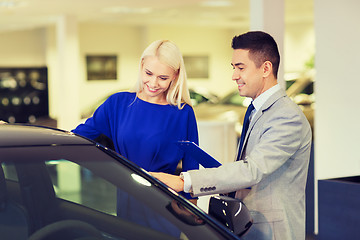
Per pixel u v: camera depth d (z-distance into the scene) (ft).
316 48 17.88
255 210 8.54
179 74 9.57
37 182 6.63
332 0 17.31
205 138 21.06
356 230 12.43
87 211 6.53
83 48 65.87
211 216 7.20
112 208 6.67
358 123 16.79
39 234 6.15
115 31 67.31
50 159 6.91
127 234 6.39
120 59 67.87
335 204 12.82
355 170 16.93
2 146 6.97
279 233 8.51
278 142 8.29
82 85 66.33
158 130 9.51
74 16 46.57
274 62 8.66
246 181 8.10
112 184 6.91
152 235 6.43
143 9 45.93
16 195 6.47
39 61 65.41
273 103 8.57
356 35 16.72
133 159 9.53
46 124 46.93
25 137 7.29
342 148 17.31
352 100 16.93
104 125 9.79
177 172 9.78
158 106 9.61
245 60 8.62
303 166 8.69
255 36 8.60
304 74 38.17
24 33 64.64
